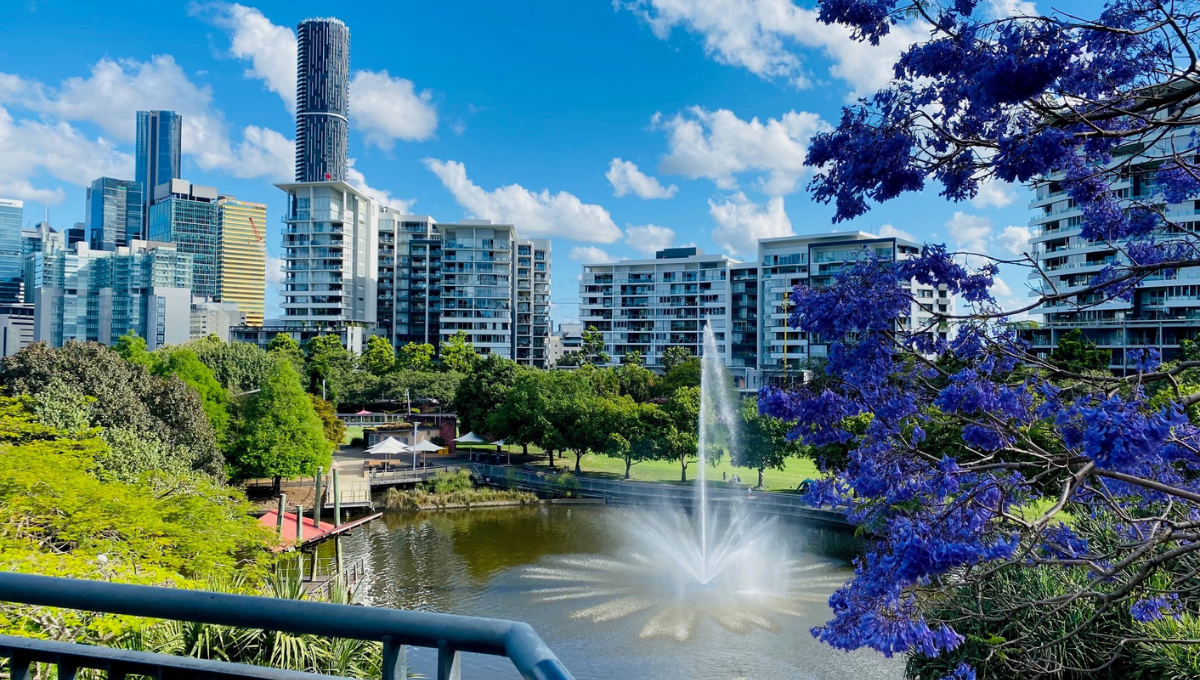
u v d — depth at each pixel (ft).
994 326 19.98
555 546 118.93
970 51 17.47
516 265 422.41
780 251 337.31
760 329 343.46
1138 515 25.57
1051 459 18.04
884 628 17.43
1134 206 23.24
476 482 168.14
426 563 109.70
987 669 32.91
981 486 18.35
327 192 390.01
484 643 5.65
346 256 396.57
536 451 220.64
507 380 214.90
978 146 19.29
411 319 435.94
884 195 19.25
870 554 18.67
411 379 257.75
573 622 82.17
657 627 79.41
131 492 55.72
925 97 18.85
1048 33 16.24
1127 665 33.04
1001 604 26.48
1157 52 18.62
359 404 277.44
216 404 152.35
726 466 186.60
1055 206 238.48
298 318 387.96
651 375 283.79
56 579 6.73
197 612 6.30
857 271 19.15
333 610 6.05
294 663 35.32
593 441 172.45
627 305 407.85
